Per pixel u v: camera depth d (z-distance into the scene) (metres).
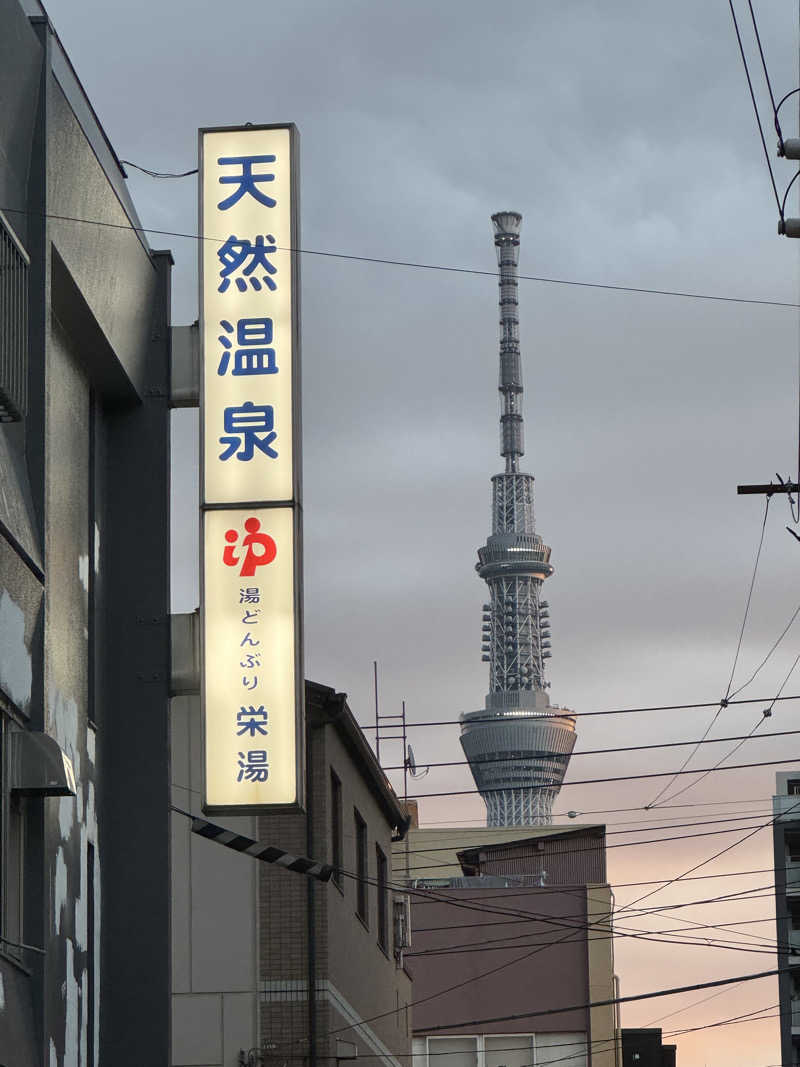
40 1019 18.31
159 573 24.38
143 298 24.91
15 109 19.67
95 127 23.27
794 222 21.30
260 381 24.27
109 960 23.06
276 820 35.34
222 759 23.03
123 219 24.00
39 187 20.08
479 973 74.94
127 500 24.67
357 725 37.78
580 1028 73.56
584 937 74.75
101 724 23.64
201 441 24.14
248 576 23.62
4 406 18.11
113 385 24.44
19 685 18.34
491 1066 73.44
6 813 18.06
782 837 98.44
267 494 23.89
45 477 19.52
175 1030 34.16
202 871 34.97
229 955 34.56
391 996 45.69
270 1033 34.12
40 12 21.45
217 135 25.12
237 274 24.67
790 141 20.00
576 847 86.56
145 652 24.06
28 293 19.72
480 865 88.00
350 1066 37.31
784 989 96.25
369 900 42.31
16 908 18.42
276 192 24.88
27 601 18.61
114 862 23.38
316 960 34.62
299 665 23.31
